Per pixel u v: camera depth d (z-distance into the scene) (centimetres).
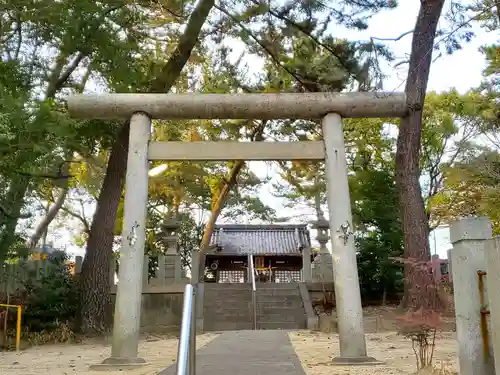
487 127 1909
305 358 749
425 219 1172
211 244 2567
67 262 1989
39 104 715
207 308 1510
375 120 1973
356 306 754
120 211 2042
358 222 1869
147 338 1285
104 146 1291
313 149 831
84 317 1260
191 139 1814
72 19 862
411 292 977
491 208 1602
